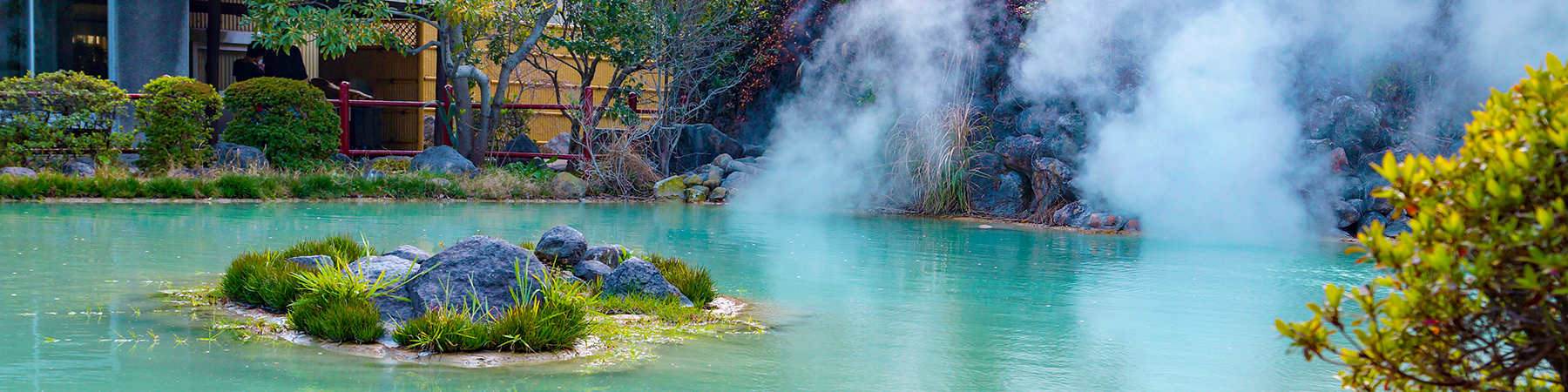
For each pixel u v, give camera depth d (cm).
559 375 331
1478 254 160
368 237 714
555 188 1211
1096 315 470
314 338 372
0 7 1294
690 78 1453
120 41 1334
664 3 1402
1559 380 175
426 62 1731
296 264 458
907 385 331
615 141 1302
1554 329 162
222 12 1662
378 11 1293
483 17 1383
